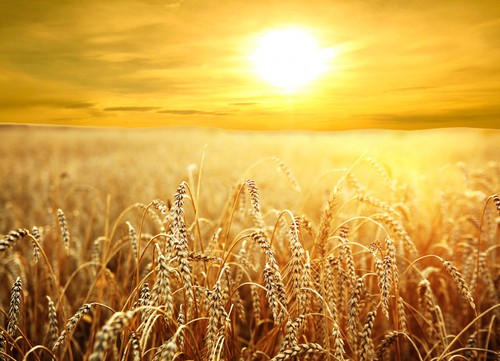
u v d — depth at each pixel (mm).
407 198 3967
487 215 3662
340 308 2303
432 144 11547
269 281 1793
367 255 3115
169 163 9523
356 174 6680
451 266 2029
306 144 15523
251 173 8156
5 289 3670
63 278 3834
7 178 8641
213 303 1791
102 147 16984
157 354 1714
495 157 10305
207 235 4113
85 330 3707
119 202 6379
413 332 3354
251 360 2365
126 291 3070
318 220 5102
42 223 5094
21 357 2096
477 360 2418
